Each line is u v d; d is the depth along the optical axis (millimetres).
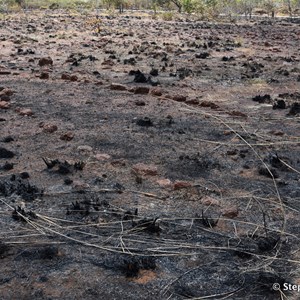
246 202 4078
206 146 5387
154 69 9312
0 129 5809
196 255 3311
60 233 3553
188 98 7445
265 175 4613
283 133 5801
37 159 4914
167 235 3555
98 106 6879
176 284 3004
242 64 10945
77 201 4004
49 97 7340
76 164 4672
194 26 22562
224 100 7496
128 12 35594
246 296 2896
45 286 2969
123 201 4043
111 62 10406
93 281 3025
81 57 11156
